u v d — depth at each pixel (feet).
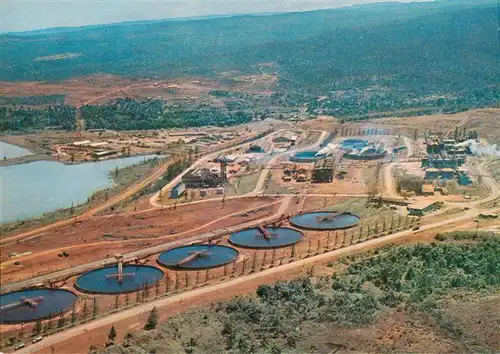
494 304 498.28
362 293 544.62
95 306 528.63
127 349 454.81
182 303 538.06
